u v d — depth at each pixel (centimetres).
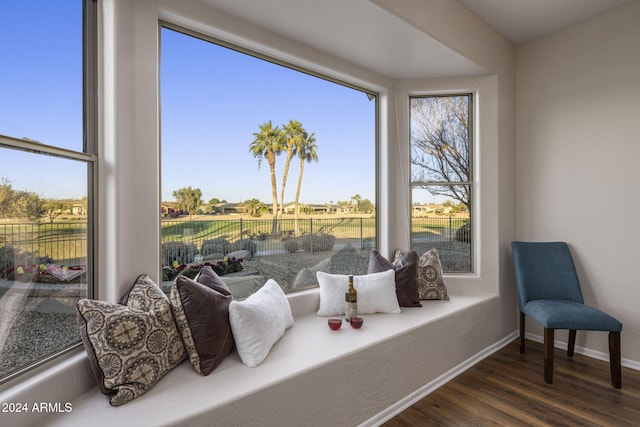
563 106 280
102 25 155
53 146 133
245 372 154
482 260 293
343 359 174
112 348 130
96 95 155
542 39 293
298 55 230
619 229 252
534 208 298
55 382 125
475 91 296
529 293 265
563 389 219
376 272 257
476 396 214
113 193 155
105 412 123
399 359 203
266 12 195
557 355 271
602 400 206
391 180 294
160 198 183
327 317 231
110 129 155
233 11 193
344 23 207
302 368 159
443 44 234
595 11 257
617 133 252
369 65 268
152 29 169
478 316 265
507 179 301
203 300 156
